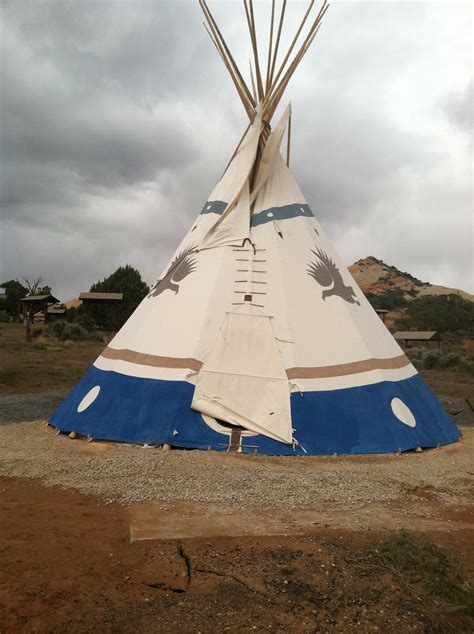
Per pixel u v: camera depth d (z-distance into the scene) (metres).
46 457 8.98
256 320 11.30
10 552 5.10
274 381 10.54
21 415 13.76
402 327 81.88
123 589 4.40
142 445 9.70
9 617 3.91
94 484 7.48
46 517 6.18
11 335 44.19
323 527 5.95
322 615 4.05
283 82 14.07
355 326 11.67
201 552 5.17
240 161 13.90
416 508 6.80
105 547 5.28
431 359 36.34
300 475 8.06
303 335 11.21
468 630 3.93
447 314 80.19
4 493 7.17
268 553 5.17
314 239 13.22
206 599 4.26
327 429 9.92
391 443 9.91
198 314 11.50
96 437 10.02
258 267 12.15
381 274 143.38
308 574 4.73
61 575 4.62
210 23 14.53
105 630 3.77
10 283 82.62
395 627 3.91
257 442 9.73
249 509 6.55
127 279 63.50
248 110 14.42
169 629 3.80
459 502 7.13
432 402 11.86
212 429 9.95
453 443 11.07
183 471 8.09
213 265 12.37
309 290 11.99
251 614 4.04
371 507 6.79
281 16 13.75
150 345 11.36
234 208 13.16
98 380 11.39
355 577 4.68
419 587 4.54
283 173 14.12
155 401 10.27
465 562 5.07
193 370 10.59
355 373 10.80
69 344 37.62
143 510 6.45
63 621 3.88
